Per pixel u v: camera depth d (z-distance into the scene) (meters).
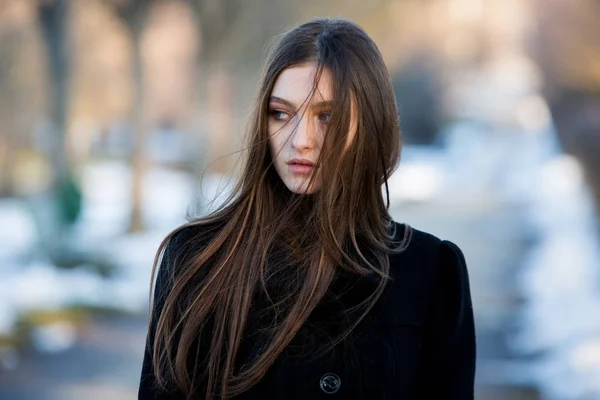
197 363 3.18
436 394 3.32
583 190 33.78
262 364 3.03
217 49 26.55
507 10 68.69
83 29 36.06
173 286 3.18
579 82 39.12
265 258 3.16
